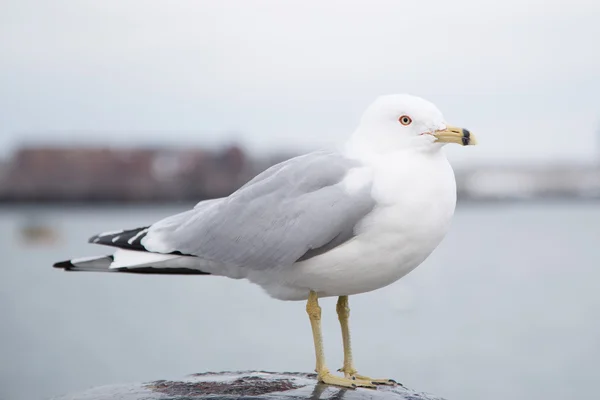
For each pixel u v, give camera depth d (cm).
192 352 2022
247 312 2667
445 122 548
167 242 595
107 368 1892
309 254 548
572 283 3158
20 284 3500
